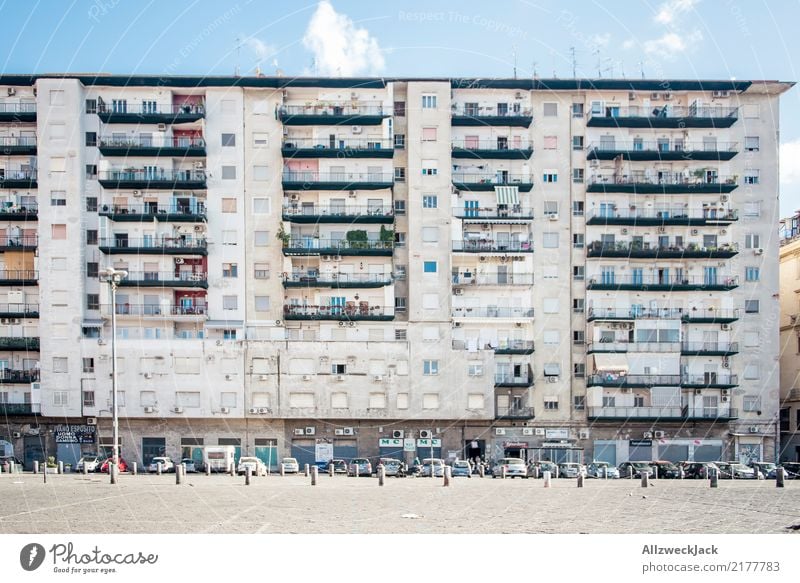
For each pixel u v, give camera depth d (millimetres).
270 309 75375
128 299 74438
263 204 76000
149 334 74000
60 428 72438
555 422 75562
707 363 76375
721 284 76562
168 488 44250
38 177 74125
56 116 74562
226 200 75688
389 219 75250
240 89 76125
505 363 75688
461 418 72688
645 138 78000
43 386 71938
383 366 72688
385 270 75750
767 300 77750
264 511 33094
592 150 76438
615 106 78250
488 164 77375
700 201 77688
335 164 76250
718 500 38312
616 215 77375
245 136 76062
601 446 75312
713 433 75875
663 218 76438
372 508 34438
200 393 71750
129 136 75312
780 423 83750
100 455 71812
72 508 33938
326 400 72062
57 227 73812
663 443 75375
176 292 75375
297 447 72812
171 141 75500
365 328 74938
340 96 76938
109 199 75125
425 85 76312
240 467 62875
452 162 77188
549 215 77250
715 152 76250
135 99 75938
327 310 74500
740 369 76812
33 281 73875
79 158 74375
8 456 71688
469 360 73375
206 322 74312
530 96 77938
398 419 72750
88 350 72312
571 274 77188
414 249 75312
